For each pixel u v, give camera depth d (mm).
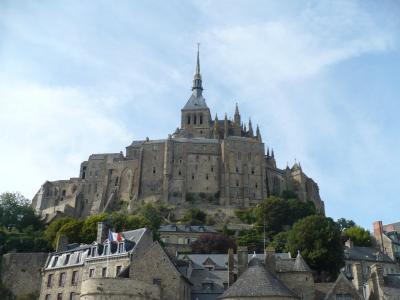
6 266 91625
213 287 74000
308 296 64875
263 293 56094
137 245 73375
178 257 89250
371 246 143875
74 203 194125
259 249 126438
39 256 91812
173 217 172125
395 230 162875
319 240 98812
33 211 171375
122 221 135625
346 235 144125
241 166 192875
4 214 158250
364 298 64375
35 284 89188
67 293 77375
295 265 67500
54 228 130625
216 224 168500
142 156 199125
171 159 195500
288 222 158750
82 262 77875
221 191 188625
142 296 59812
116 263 72875
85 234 123188
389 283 66125
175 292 63906
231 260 69375
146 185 194250
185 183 192000
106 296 58844
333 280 93500
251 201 186125
